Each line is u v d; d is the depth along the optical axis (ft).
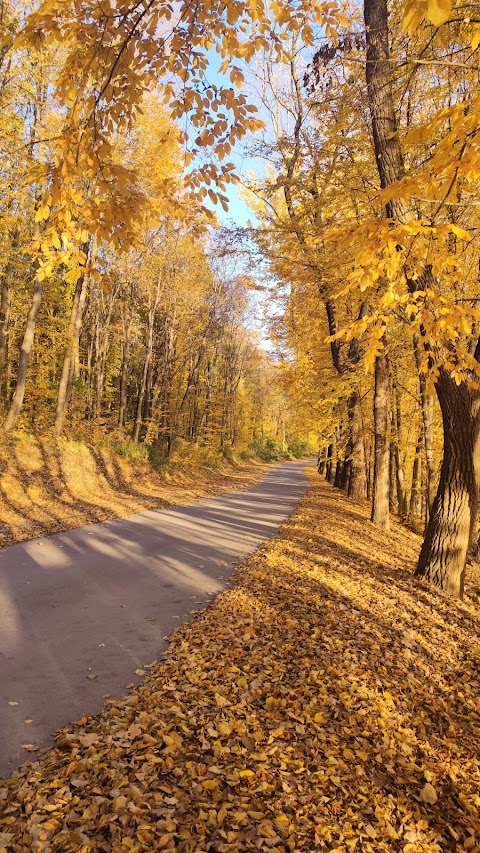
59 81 9.71
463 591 26.43
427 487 46.34
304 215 38.22
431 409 46.06
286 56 10.85
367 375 50.75
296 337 55.72
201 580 25.50
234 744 11.36
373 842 9.44
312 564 28.55
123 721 11.94
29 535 33.37
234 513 51.85
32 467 49.70
